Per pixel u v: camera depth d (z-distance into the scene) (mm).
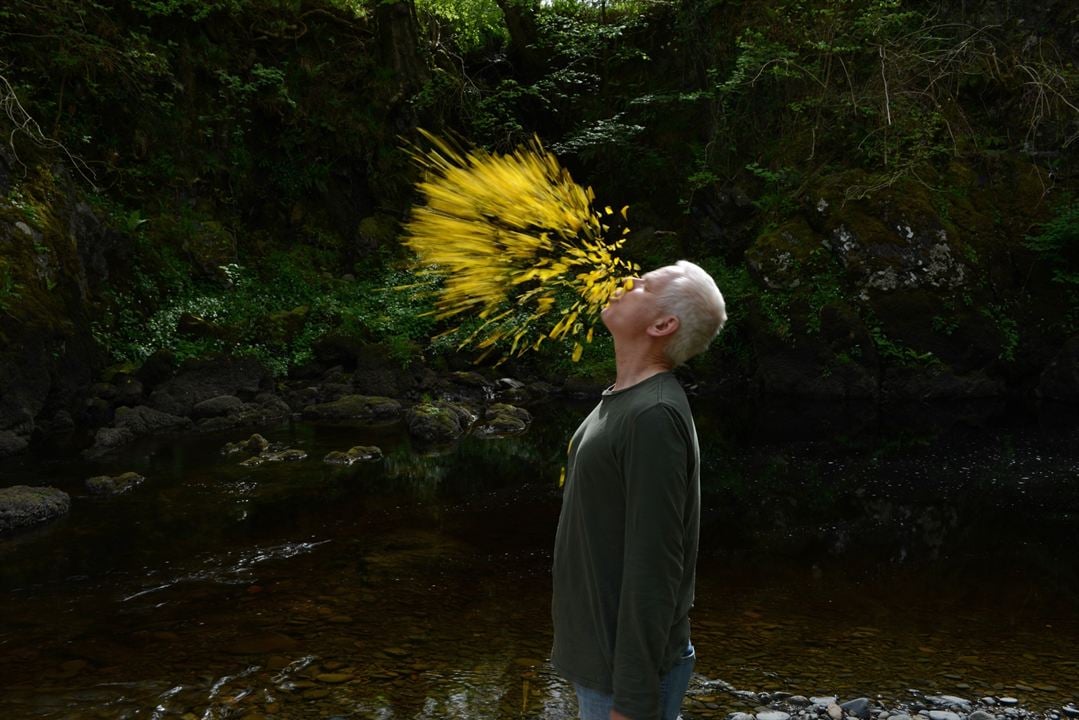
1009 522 6309
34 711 3355
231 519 6336
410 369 12602
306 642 4070
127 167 13273
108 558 5418
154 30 14031
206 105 14531
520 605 4602
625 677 1680
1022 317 13023
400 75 16203
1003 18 14859
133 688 3566
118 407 10391
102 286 11680
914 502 6895
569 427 10617
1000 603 4621
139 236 12633
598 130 16344
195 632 4211
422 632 4199
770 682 3578
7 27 12156
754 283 13898
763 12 15938
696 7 16578
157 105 13633
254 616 4430
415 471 8008
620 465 1752
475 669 3744
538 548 5691
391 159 16047
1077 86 14000
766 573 5156
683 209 16781
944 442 9359
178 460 8336
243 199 14812
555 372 13773
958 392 12594
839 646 3984
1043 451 8805
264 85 15148
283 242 15156
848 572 5176
